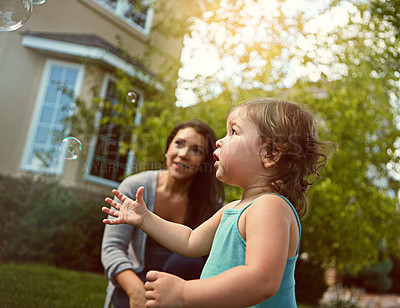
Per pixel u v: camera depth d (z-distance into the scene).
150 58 7.95
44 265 5.64
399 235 7.19
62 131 7.30
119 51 8.06
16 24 1.97
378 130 6.77
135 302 1.80
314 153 1.25
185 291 0.93
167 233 1.31
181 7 6.69
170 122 5.79
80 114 7.29
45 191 6.43
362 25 5.67
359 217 6.46
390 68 5.97
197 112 5.93
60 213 6.10
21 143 7.82
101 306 3.47
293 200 1.20
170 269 2.02
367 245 6.74
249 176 1.19
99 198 6.48
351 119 5.91
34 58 8.08
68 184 6.95
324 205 5.96
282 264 0.98
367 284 12.72
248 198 1.19
